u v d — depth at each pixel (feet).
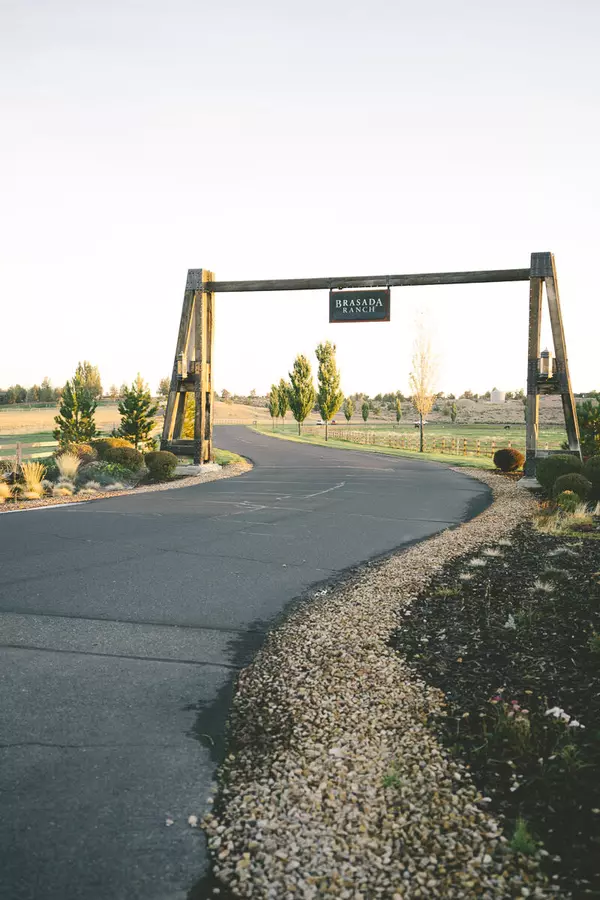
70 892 8.27
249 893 8.19
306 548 32.58
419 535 36.86
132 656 17.28
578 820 9.61
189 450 75.36
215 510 46.29
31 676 15.76
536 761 11.35
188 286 72.84
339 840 9.16
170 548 31.99
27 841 9.30
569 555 29.43
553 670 15.61
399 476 77.25
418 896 8.03
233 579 25.91
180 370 74.49
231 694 14.79
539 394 63.87
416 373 126.00
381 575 26.13
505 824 9.52
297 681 15.26
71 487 58.90
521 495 56.75
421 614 20.71
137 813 10.02
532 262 63.36
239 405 642.22
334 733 12.53
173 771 11.32
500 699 13.87
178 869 8.71
